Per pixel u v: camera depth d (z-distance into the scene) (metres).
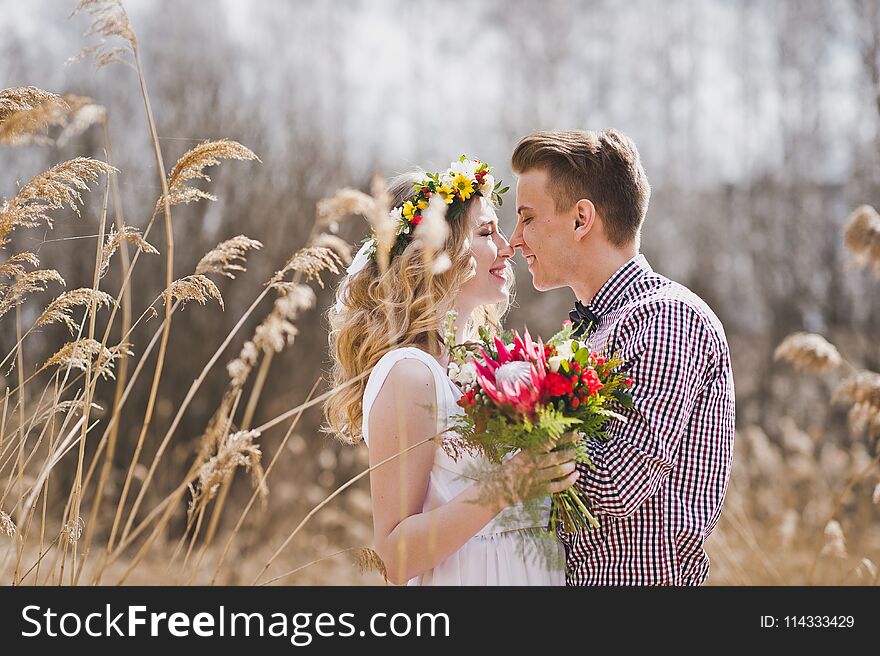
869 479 7.45
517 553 2.55
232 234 10.03
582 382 2.50
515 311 11.85
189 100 11.07
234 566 7.10
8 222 2.67
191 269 9.70
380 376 2.66
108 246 2.64
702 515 2.69
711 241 14.16
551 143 3.05
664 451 2.57
